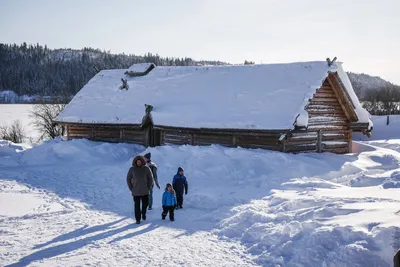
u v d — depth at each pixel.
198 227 10.20
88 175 18.12
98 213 11.85
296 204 10.52
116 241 8.96
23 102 173.75
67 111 30.25
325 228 7.79
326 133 22.30
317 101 21.95
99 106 28.92
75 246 8.62
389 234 6.88
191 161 18.56
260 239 8.66
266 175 16.33
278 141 20.38
